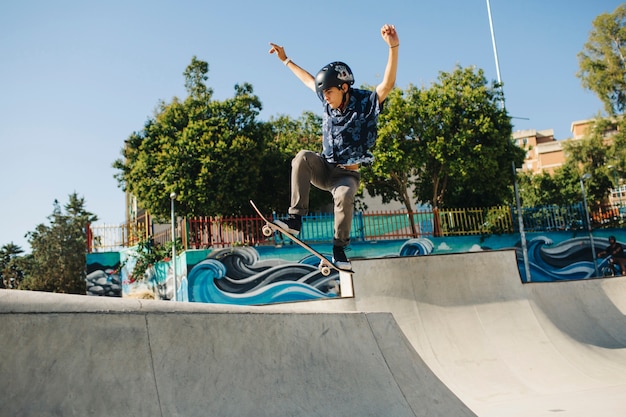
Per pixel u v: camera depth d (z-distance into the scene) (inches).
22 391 124.0
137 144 887.7
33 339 130.5
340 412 200.4
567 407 353.7
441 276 555.8
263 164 933.2
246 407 170.2
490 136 884.0
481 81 932.6
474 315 531.5
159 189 849.5
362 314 251.4
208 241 753.6
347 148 169.9
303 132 1126.4
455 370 462.3
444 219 895.7
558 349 506.3
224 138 852.6
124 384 142.9
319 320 225.1
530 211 936.3
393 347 255.9
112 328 147.5
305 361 205.0
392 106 882.8
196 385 160.6
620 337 585.9
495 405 390.9
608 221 968.3
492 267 575.2
